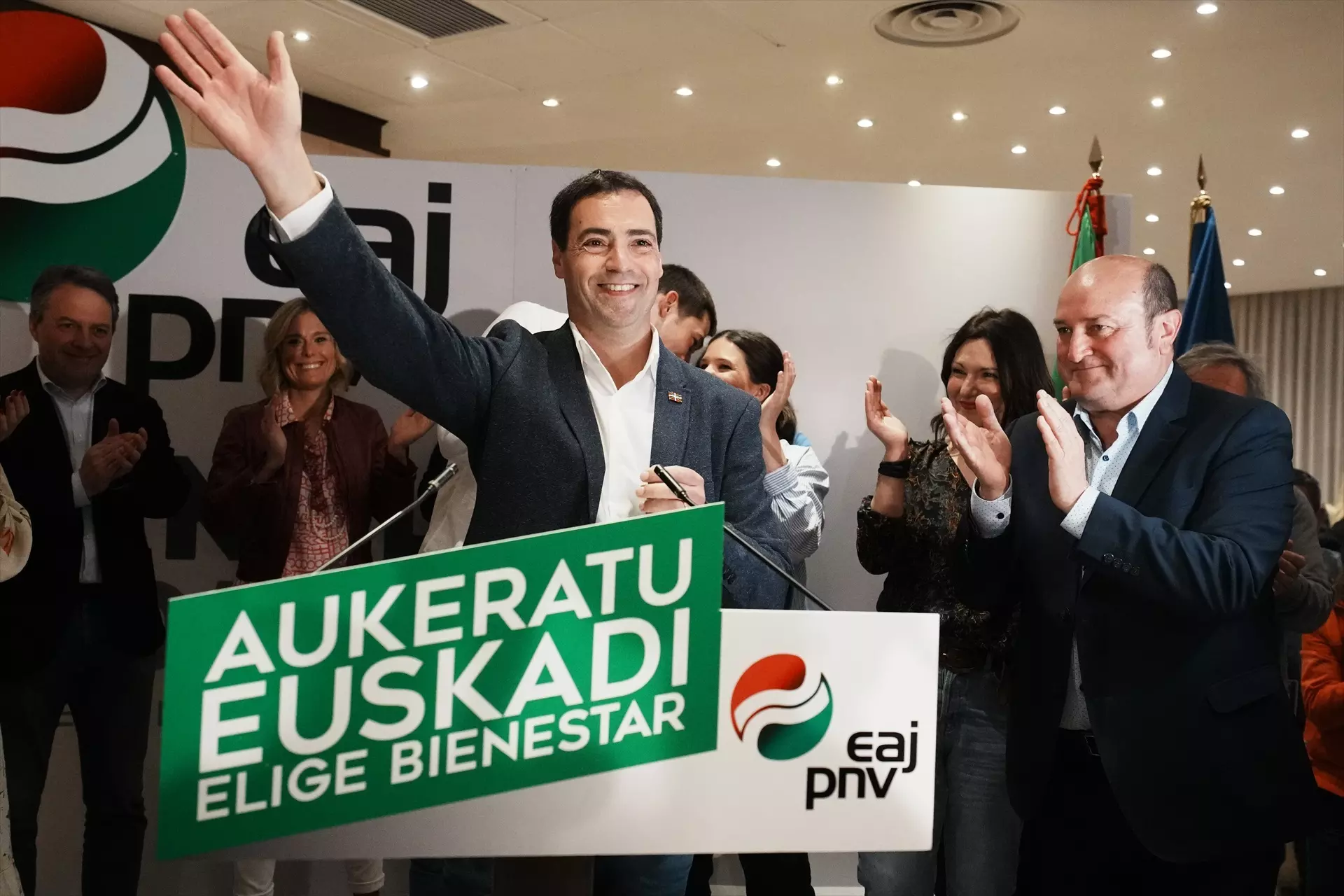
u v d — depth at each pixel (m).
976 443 1.77
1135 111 6.23
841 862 2.85
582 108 6.48
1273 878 1.65
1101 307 1.71
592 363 1.53
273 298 2.76
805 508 2.47
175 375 2.73
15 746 2.40
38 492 2.45
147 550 2.58
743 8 5.05
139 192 2.71
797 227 2.91
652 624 0.99
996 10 4.98
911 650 1.07
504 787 0.95
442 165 2.83
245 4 5.09
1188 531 1.58
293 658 0.89
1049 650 1.74
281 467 2.64
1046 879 1.79
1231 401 1.73
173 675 0.85
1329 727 2.31
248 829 0.87
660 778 1.00
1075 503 1.54
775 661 1.04
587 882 1.17
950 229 2.95
